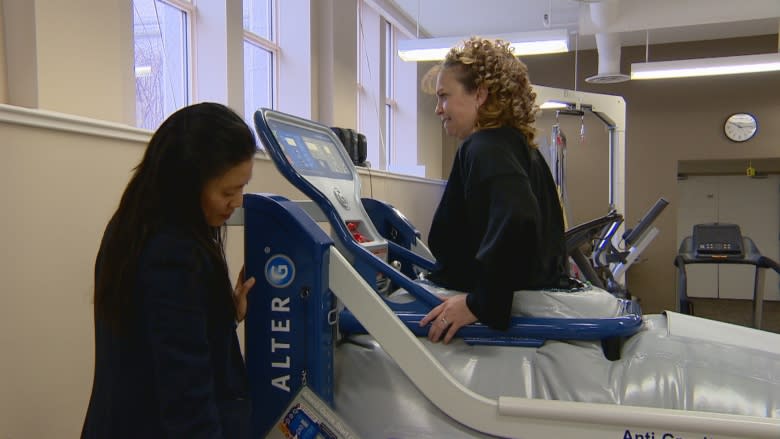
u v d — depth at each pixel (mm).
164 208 905
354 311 1162
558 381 1200
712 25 6277
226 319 979
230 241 2676
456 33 6723
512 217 1196
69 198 1786
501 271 1217
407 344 1141
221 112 938
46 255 1703
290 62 4270
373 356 1318
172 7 3266
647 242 4938
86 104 2133
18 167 1613
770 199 8391
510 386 1215
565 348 1264
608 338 1308
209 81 3365
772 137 6750
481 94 1401
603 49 5625
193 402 843
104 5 2211
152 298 853
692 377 1160
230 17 3357
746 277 8578
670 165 7039
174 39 3312
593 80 5648
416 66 6496
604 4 4566
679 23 4578
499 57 1406
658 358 1215
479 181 1281
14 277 1601
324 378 1155
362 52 5562
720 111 6883
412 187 5297
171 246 869
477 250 1333
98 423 892
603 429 1062
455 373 1250
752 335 1336
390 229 1969
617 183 5293
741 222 8539
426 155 6902
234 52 3400
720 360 1193
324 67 4398
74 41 2080
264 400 1164
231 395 1014
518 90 1424
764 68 5301
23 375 1625
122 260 875
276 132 1388
